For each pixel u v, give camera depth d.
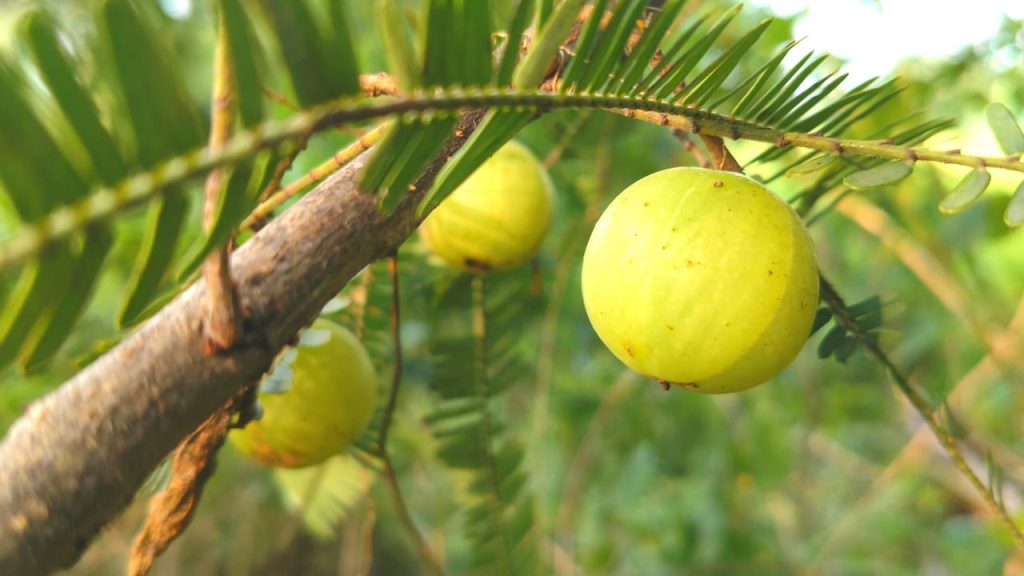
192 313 0.15
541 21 0.16
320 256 0.16
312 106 0.14
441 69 0.15
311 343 0.21
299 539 0.50
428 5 0.14
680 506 0.45
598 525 0.44
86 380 0.15
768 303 0.18
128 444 0.15
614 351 0.19
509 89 0.15
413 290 0.28
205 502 0.47
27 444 0.15
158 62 0.13
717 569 0.44
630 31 0.16
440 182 0.16
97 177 0.13
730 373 0.19
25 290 0.13
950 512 0.55
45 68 0.13
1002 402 0.51
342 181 0.16
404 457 0.41
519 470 0.27
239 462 0.44
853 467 0.56
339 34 0.14
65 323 0.14
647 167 0.31
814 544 0.47
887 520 0.49
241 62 0.14
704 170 0.19
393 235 0.17
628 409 0.41
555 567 0.41
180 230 0.14
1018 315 0.38
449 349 0.27
